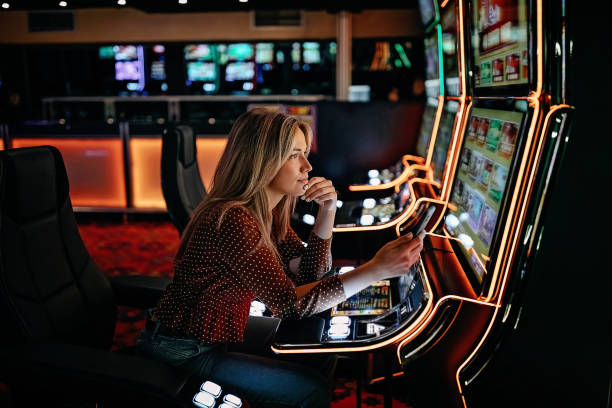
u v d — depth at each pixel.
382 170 4.59
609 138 1.34
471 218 1.79
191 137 2.84
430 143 3.27
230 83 8.46
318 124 4.63
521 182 1.28
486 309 1.39
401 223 2.64
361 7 7.38
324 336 1.53
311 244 1.82
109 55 8.49
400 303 1.64
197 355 1.52
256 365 1.52
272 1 7.01
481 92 2.01
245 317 1.54
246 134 1.50
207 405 1.27
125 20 8.04
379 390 2.41
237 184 1.52
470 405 1.45
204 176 5.55
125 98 8.34
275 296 1.45
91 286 1.75
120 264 4.43
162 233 5.41
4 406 2.32
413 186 2.89
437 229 2.12
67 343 1.52
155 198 5.66
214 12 7.89
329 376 1.73
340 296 1.49
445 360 1.41
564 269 1.42
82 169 5.67
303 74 8.39
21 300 1.48
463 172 2.09
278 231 1.81
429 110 3.89
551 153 1.22
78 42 8.15
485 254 1.50
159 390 1.28
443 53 3.09
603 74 1.32
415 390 1.46
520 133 1.37
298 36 7.87
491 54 1.81
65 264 1.66
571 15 1.30
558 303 1.43
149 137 5.53
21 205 1.51
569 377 1.47
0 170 1.45
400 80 8.12
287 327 1.59
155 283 1.89
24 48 8.23
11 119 8.30
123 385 1.30
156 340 1.55
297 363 1.70
